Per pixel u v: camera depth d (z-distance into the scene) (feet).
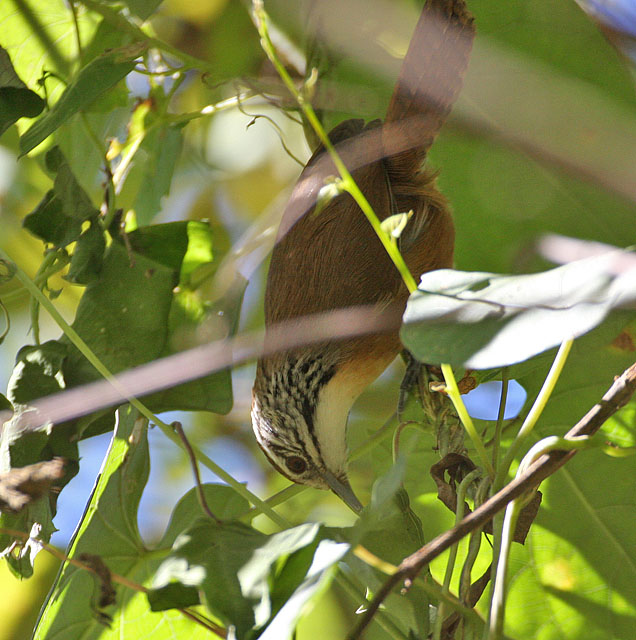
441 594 13.50
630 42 21.99
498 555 14.74
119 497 18.48
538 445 13.30
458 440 18.28
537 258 21.83
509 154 22.40
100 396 19.48
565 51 21.90
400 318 26.13
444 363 11.93
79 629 18.12
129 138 24.70
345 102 24.62
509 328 11.87
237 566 13.20
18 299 30.53
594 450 20.06
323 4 23.68
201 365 19.20
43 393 20.06
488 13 22.63
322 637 25.45
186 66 23.40
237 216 33.19
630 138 20.43
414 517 16.74
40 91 23.95
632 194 19.94
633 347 17.81
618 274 11.50
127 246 21.38
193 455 15.29
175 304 22.62
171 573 13.32
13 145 29.48
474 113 22.89
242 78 24.32
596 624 19.57
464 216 23.15
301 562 12.94
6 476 15.56
